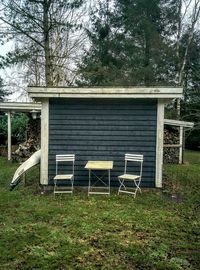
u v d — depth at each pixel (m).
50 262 4.34
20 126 17.66
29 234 5.32
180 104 18.52
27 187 8.95
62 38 16.88
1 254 4.56
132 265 4.30
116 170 8.75
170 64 19.16
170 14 19.70
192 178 10.76
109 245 4.94
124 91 8.20
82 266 4.24
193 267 4.29
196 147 22.94
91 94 8.27
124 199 7.70
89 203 7.29
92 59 19.52
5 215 6.38
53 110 8.75
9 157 14.45
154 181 8.66
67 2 14.46
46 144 8.76
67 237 5.20
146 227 5.77
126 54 20.14
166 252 4.74
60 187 8.73
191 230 5.69
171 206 7.23
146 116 8.63
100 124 8.73
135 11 19.84
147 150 8.66
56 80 16.86
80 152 8.77
